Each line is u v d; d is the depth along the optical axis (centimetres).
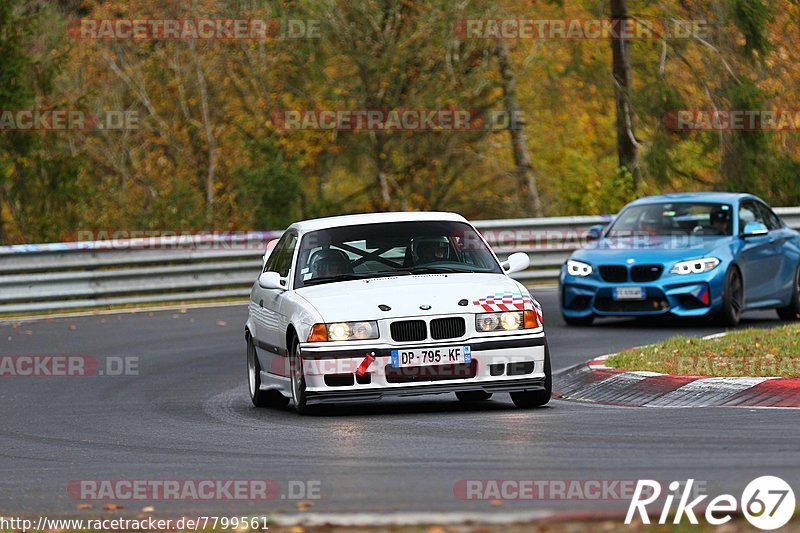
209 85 11100
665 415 2978
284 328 3356
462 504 2080
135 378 4341
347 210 11275
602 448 2559
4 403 3856
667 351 3906
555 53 11656
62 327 5853
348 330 3183
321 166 11100
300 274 3469
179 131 11219
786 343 3862
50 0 11062
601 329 5225
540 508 2033
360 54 10325
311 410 3409
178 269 6794
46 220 9750
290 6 10675
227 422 3269
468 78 10588
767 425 2742
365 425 3066
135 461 2694
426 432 2892
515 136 11619
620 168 9688
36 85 9819
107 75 11262
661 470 2297
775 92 10200
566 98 12300
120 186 11306
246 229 9888
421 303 3206
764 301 5388
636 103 9969
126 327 5819
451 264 3469
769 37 10188
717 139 10094
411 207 11169
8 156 9638
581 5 11538
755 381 3241
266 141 10600
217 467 2562
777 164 10100
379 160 10825
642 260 5178
